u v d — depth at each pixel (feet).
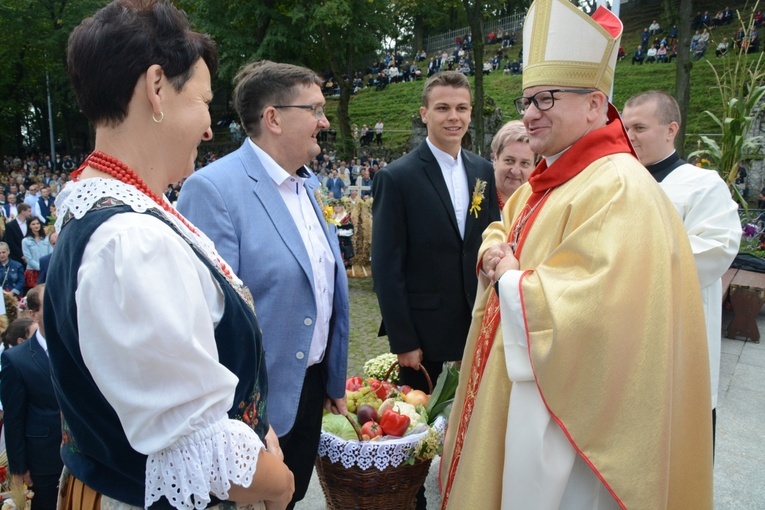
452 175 9.62
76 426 3.67
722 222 7.98
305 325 6.62
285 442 6.73
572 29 5.97
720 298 8.39
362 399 8.63
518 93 96.37
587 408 5.28
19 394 8.95
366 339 21.06
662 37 99.76
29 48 99.04
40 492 9.23
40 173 81.15
